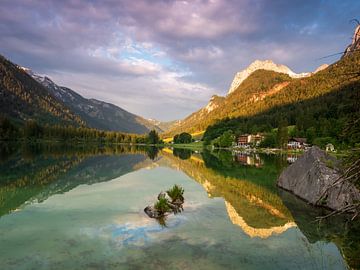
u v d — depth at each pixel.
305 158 29.62
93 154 86.56
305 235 17.09
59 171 43.06
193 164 62.94
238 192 30.28
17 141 151.12
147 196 27.61
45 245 14.67
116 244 15.09
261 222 19.61
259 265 12.96
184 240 15.90
